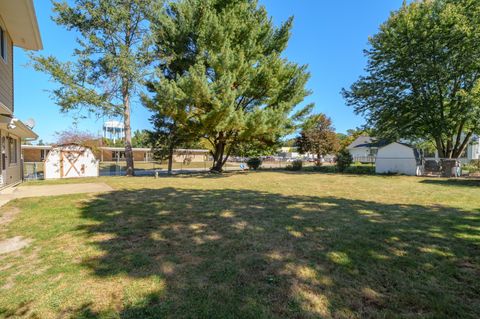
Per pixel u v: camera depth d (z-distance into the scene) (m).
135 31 14.23
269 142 17.05
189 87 12.01
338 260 2.91
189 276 2.56
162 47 14.49
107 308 2.05
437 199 6.73
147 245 3.41
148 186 9.66
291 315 1.96
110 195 7.42
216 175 15.10
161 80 13.03
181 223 4.45
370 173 16.50
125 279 2.51
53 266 2.80
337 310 2.02
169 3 14.48
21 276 2.58
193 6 14.11
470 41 13.45
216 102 12.05
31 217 4.87
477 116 14.02
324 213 5.15
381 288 2.34
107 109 14.41
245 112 14.99
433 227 4.12
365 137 34.56
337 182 11.07
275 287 2.36
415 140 18.61
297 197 7.10
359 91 17.17
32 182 11.31
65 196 7.20
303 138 26.89
